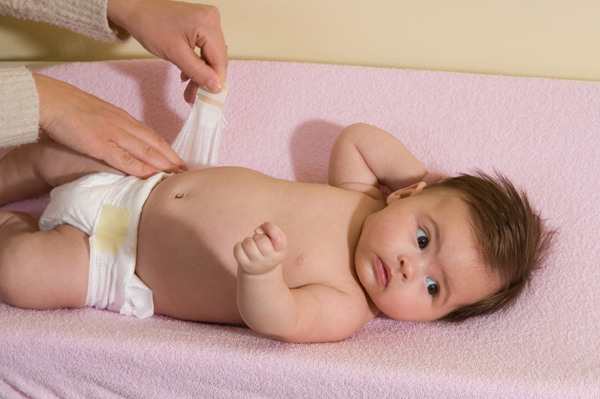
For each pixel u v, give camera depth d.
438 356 1.13
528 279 1.29
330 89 1.59
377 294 1.22
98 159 1.36
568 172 1.47
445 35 1.59
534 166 1.49
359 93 1.58
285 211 1.30
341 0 1.57
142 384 1.11
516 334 1.23
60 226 1.32
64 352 1.10
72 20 1.41
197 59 1.38
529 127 1.51
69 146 1.32
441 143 1.53
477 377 1.05
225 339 1.12
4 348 1.11
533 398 1.04
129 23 1.39
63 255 1.26
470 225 1.21
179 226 1.27
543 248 1.32
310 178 1.56
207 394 1.10
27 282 1.23
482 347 1.18
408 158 1.44
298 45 1.65
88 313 1.27
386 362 1.08
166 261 1.27
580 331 1.23
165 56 1.40
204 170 1.36
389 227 1.23
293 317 1.08
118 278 1.27
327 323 1.18
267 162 1.57
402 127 1.55
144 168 1.33
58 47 1.72
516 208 1.27
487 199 1.25
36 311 1.24
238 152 1.57
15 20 1.66
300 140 1.57
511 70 1.62
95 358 1.10
